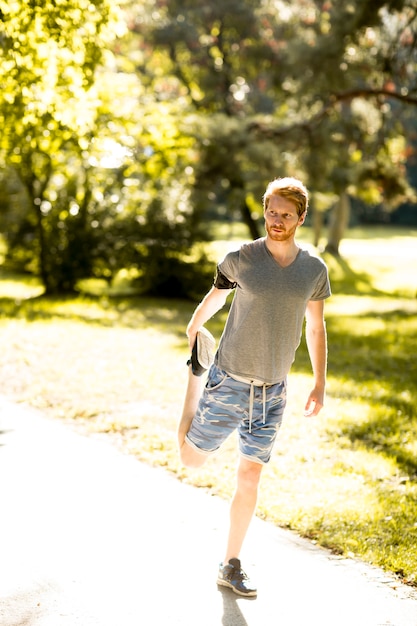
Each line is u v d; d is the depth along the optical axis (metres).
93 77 10.45
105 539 4.41
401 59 18.47
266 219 3.67
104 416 7.23
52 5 9.38
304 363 10.97
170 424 6.98
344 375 10.24
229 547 3.94
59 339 11.38
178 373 9.27
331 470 5.99
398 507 5.23
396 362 11.58
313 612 3.71
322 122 20.53
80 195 19.28
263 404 3.81
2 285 21.33
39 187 19.59
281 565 4.22
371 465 6.16
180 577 3.99
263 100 33.66
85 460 5.82
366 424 7.41
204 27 27.39
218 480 5.50
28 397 7.80
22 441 6.21
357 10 17.11
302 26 23.47
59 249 19.17
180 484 5.42
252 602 3.78
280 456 6.32
